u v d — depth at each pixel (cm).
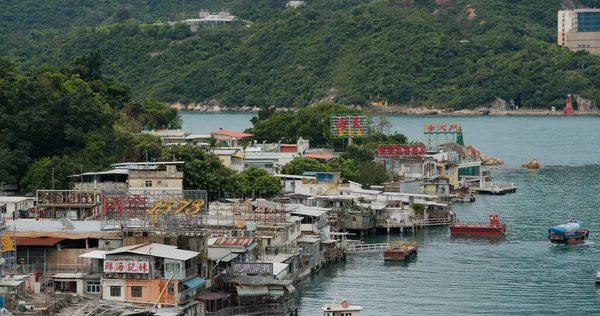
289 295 18112
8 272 16188
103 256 16288
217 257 17612
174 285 15850
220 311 16488
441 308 18275
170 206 17225
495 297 19138
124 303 15775
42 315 14762
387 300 18725
